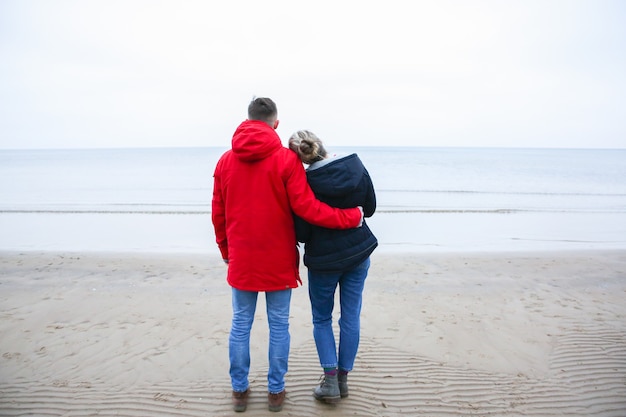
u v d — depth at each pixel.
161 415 2.39
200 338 3.52
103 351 3.25
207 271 5.81
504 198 16.42
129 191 18.62
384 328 3.75
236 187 2.17
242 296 2.30
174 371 2.93
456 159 60.25
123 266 6.05
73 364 3.03
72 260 6.39
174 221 11.03
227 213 2.23
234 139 2.13
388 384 2.76
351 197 2.20
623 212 12.85
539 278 5.53
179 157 71.38
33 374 2.87
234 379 2.38
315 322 2.46
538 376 2.90
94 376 2.85
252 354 3.20
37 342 3.41
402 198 16.23
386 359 3.12
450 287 5.10
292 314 4.09
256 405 2.47
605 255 6.98
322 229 2.25
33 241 8.41
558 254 7.05
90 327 3.74
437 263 6.35
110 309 4.23
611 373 2.93
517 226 10.39
